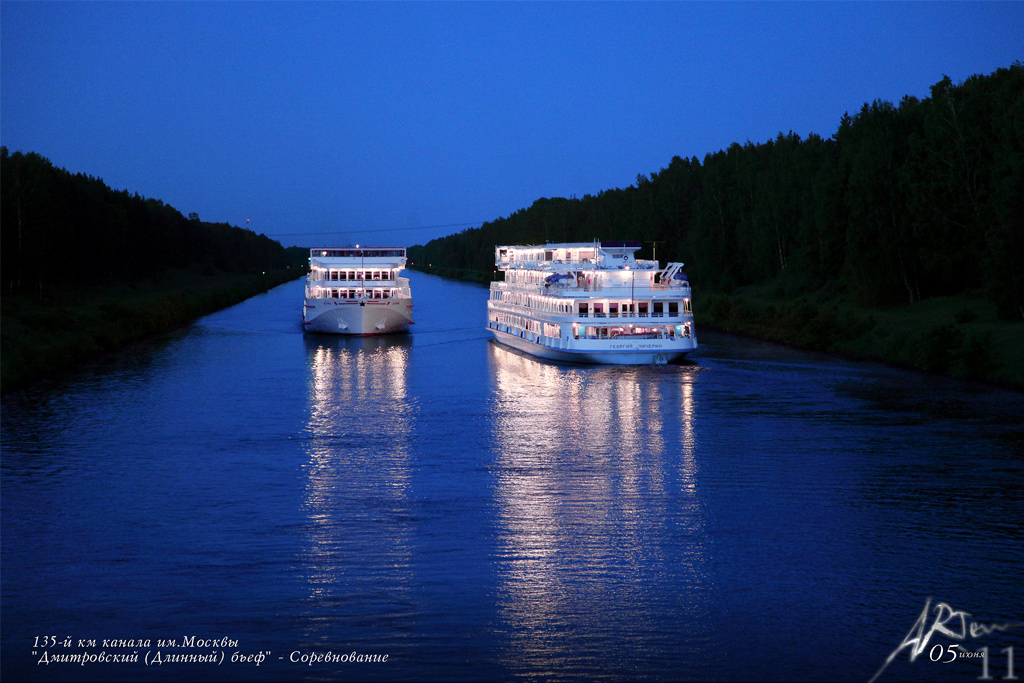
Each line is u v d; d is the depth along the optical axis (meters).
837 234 112.50
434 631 28.70
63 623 29.33
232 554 34.56
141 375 78.06
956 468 44.38
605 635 28.42
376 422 57.38
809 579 32.16
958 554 34.12
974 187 90.69
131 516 38.75
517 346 94.94
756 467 45.25
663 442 50.69
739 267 147.88
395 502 40.50
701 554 34.38
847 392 64.25
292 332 118.06
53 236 130.50
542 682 26.00
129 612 29.98
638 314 77.56
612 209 198.75
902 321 89.44
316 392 69.06
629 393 65.69
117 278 162.75
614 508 39.47
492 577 32.41
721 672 26.50
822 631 28.64
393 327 113.50
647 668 26.73
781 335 95.94
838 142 129.88
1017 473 43.41
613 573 32.72
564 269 81.38
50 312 105.38
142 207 179.38
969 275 93.25
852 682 26.06
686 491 41.62
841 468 44.75
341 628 28.91
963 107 91.75
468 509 39.50
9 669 26.72
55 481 43.81
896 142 101.00
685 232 168.62
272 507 39.91
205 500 40.88
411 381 74.44
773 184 137.00
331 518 38.44
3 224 115.56
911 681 26.05
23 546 35.44
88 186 156.88
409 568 33.22
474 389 69.69
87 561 33.94
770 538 35.88
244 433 54.22
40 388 70.50
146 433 54.09
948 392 63.09
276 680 26.17
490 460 47.50
